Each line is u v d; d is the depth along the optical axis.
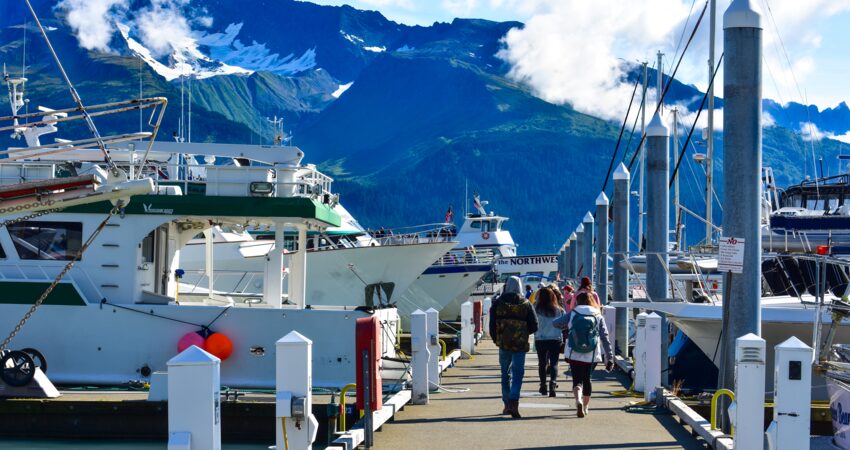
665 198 20.00
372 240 35.25
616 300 24.31
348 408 14.84
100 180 12.62
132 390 17.02
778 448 8.98
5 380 15.38
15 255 17.83
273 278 19.08
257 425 15.08
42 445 14.62
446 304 38.78
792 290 20.72
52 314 17.59
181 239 19.84
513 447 11.84
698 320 17.61
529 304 14.51
